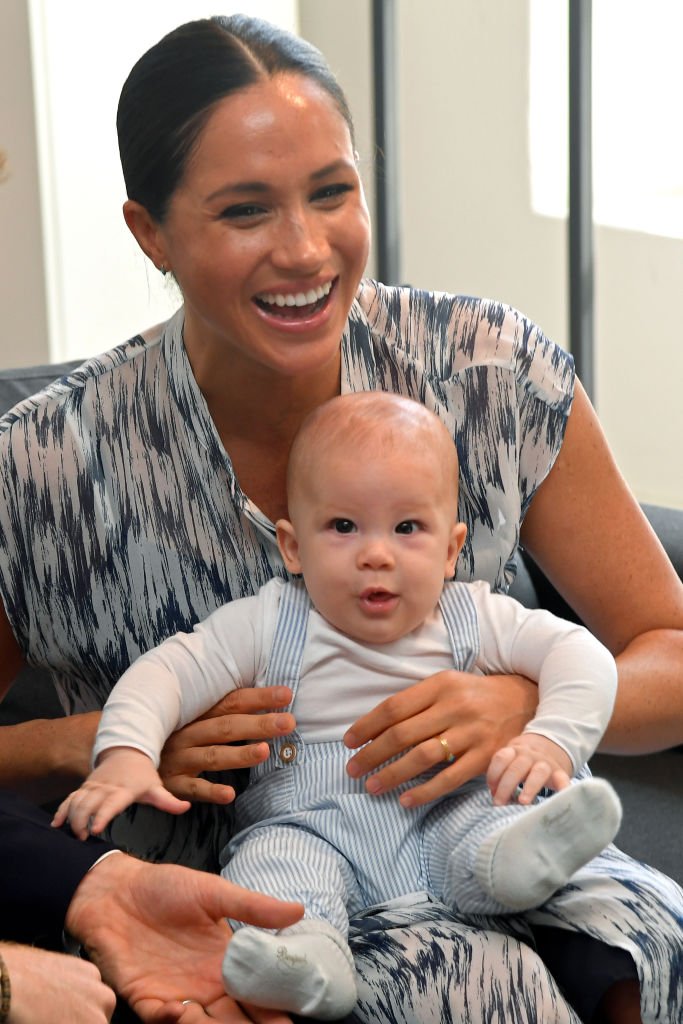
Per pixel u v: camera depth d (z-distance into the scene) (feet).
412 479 4.58
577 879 4.27
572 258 11.89
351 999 3.78
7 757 5.01
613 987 4.09
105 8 12.10
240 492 4.92
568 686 4.48
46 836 4.22
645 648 5.12
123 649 5.17
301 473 4.73
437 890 4.42
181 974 3.99
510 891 3.98
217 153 4.33
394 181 12.98
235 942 3.69
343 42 13.80
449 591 4.89
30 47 11.68
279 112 4.32
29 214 12.00
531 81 13.48
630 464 13.61
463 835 4.32
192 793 4.57
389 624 4.62
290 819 4.56
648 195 12.90
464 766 4.39
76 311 12.47
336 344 4.59
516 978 3.95
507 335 5.07
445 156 14.34
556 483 5.16
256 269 4.39
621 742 4.99
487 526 5.09
